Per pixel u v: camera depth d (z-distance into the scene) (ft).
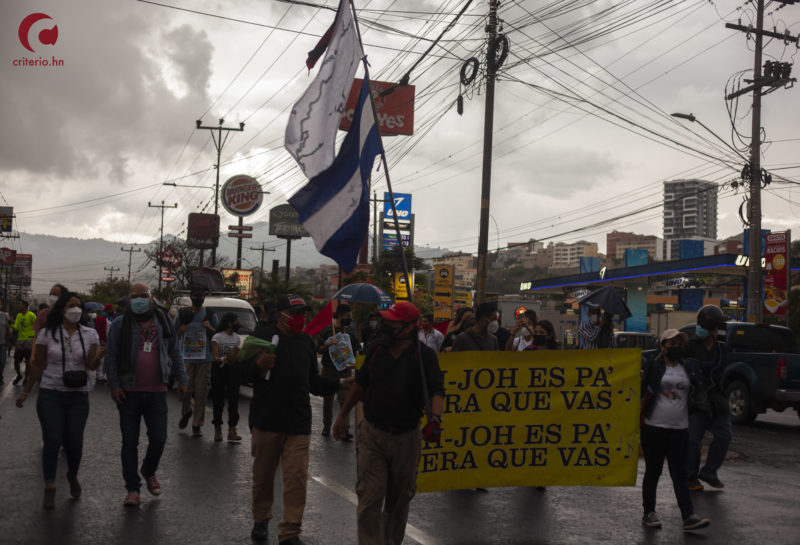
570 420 24.32
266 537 19.76
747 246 123.44
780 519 23.00
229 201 210.38
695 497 26.00
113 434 35.65
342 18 23.44
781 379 48.80
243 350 19.42
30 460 29.30
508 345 32.30
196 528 20.49
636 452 24.47
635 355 24.56
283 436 19.57
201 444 34.32
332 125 23.30
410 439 17.19
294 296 20.06
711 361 27.55
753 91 83.92
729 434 27.48
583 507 24.09
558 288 194.70
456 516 22.52
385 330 17.17
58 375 22.65
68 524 20.57
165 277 200.85
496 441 23.95
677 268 139.85
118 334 22.88
